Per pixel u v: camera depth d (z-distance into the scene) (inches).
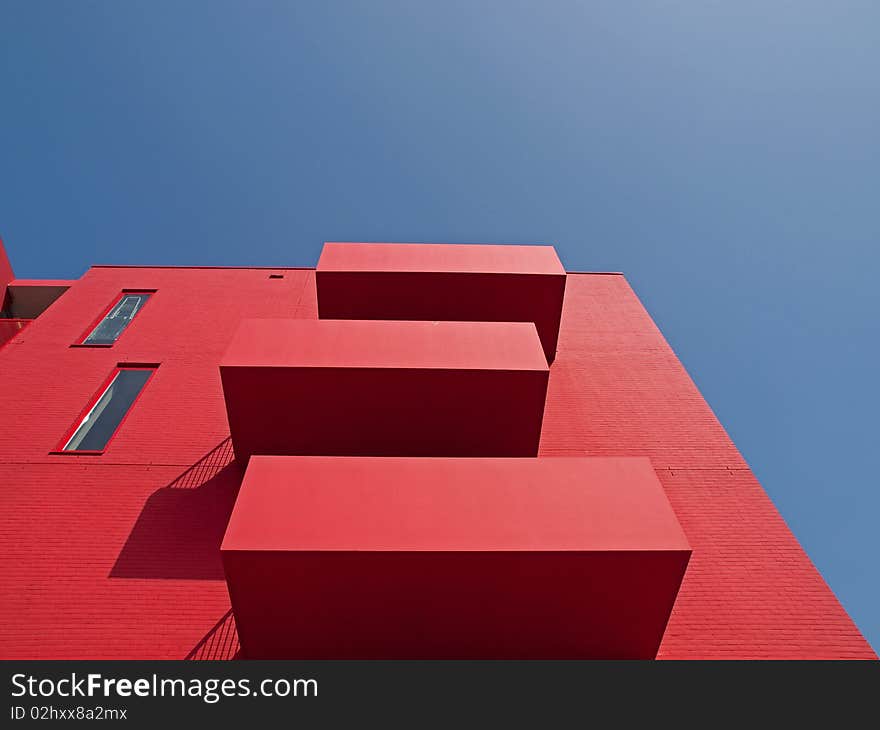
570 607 224.8
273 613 223.1
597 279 593.3
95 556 296.7
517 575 217.0
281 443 322.3
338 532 215.3
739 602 292.2
